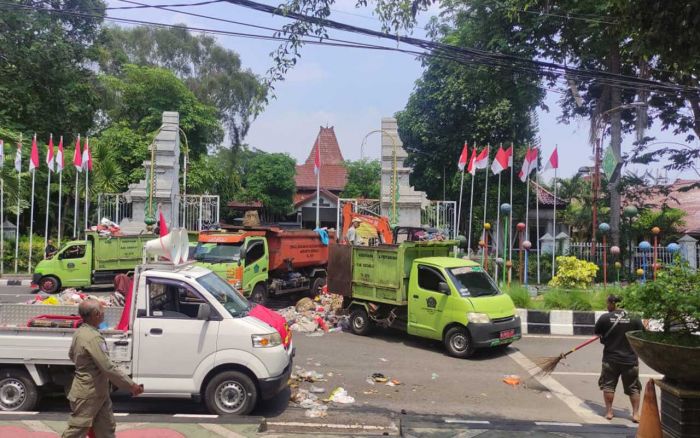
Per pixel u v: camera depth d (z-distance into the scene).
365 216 18.70
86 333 4.84
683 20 5.32
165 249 7.37
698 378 4.50
